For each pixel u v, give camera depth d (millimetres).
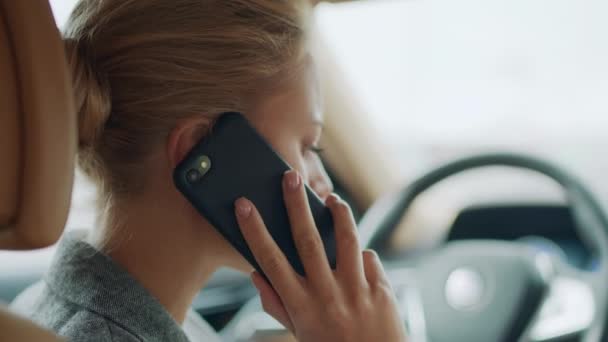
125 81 852
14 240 570
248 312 1536
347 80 2008
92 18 866
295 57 906
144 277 870
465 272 1396
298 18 912
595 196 1422
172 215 875
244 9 874
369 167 2131
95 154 882
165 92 848
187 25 853
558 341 1409
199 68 853
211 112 861
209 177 850
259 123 890
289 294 863
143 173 870
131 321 813
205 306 1829
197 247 888
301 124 920
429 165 1531
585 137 2734
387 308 893
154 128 855
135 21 851
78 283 833
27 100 553
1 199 552
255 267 875
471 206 2209
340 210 909
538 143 2719
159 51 847
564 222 2227
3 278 1853
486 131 2678
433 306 1402
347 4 1400
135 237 874
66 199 582
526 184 2318
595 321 1382
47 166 561
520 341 1374
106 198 887
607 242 1400
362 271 898
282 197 879
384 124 2486
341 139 2062
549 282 1384
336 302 870
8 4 548
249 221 851
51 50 564
